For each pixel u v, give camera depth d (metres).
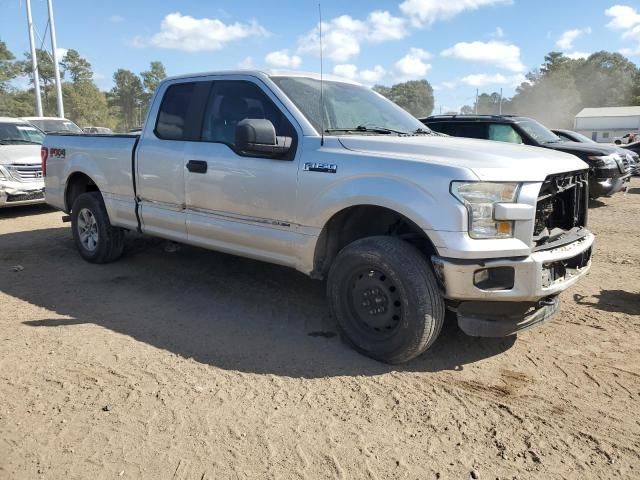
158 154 5.10
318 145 4.01
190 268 6.05
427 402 3.27
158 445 2.82
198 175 4.72
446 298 3.52
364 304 3.81
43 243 7.37
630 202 11.67
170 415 3.09
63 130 14.37
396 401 3.28
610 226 8.87
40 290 5.29
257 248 4.46
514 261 3.34
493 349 4.01
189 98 4.97
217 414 3.11
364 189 3.64
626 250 7.13
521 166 3.47
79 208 6.21
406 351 3.61
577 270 3.91
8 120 11.07
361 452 2.79
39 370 3.60
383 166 3.60
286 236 4.20
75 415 3.08
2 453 2.74
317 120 4.23
